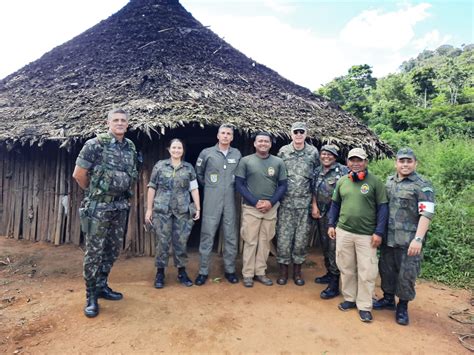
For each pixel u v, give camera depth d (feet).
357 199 11.16
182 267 13.57
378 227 10.84
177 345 9.26
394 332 10.35
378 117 81.00
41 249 17.95
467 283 14.98
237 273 15.30
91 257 10.43
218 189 13.76
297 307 11.84
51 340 9.28
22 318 10.44
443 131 60.90
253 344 9.44
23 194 20.11
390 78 102.53
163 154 17.48
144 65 20.22
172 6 26.91
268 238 13.80
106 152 10.52
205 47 23.80
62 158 19.07
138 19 25.61
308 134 17.95
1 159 20.83
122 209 11.13
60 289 12.95
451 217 20.13
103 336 9.50
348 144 18.98
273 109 19.76
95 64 22.65
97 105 17.92
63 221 19.03
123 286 13.10
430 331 10.57
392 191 11.06
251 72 24.13
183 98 16.79
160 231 13.04
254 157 13.66
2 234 20.62
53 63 25.05
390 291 11.71
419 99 107.65
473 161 31.58
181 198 13.20
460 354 9.34
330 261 12.82
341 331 10.28
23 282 13.76
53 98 20.40
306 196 13.73
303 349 9.29
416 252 10.18
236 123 15.67
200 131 18.70
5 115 19.89
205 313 11.11
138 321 10.37
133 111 15.74
